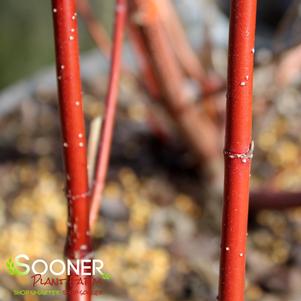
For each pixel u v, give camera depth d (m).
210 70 0.64
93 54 0.88
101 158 0.36
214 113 0.63
